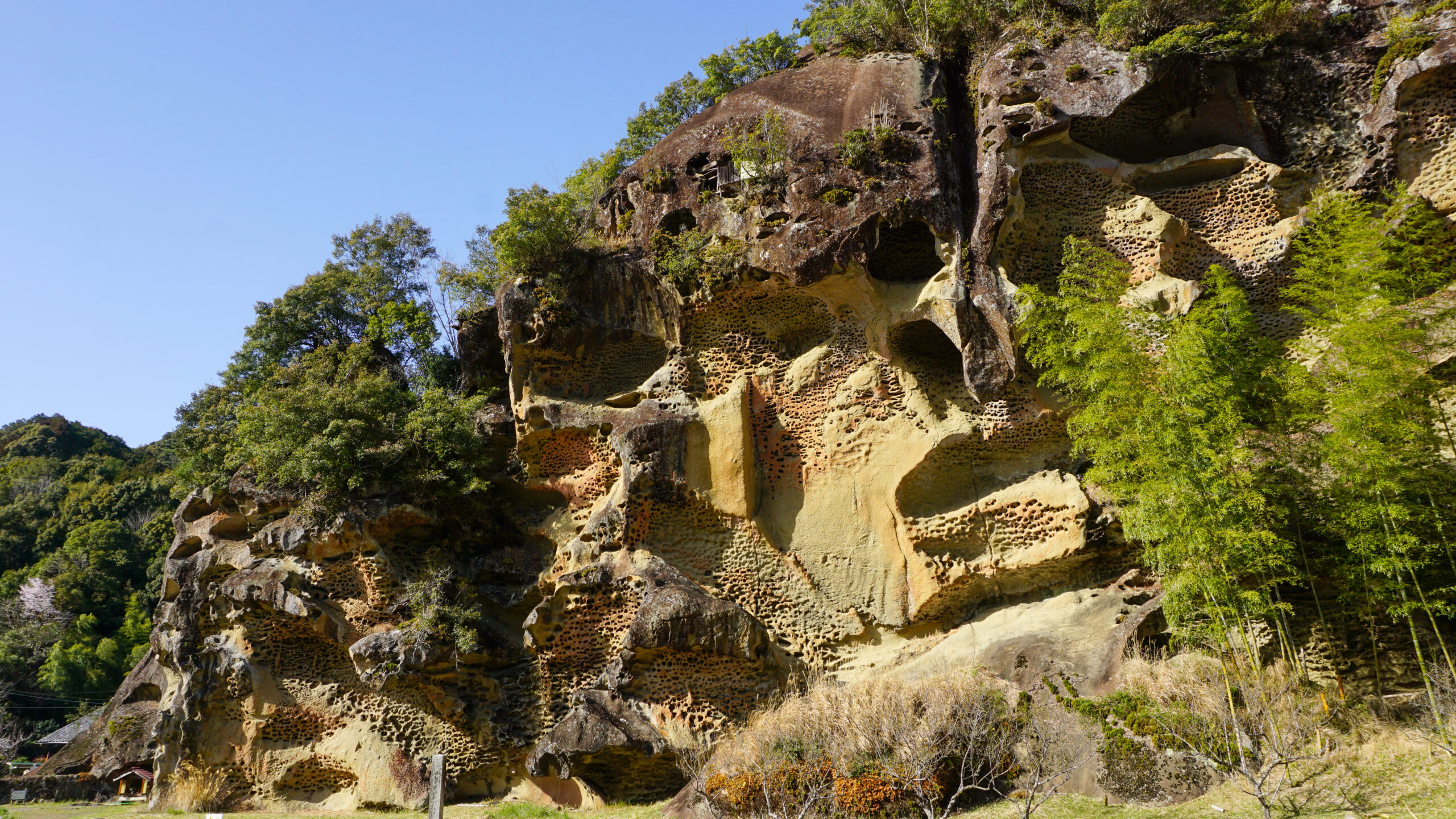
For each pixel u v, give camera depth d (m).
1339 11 19.53
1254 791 11.94
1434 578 13.45
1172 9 19.64
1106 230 18.56
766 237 19.03
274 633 20.48
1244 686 12.64
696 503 19.19
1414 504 13.05
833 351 19.27
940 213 18.34
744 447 19.17
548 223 20.42
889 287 18.89
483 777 19.11
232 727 20.33
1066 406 17.47
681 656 17.75
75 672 37.62
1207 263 18.34
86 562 42.78
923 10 21.22
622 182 21.55
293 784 19.94
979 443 18.14
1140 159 19.58
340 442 20.08
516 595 20.20
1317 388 13.87
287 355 26.31
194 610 21.19
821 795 13.70
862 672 17.81
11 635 38.31
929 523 18.12
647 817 15.85
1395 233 16.11
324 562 20.27
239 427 22.09
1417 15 18.39
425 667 18.73
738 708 17.55
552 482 20.81
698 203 20.19
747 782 14.33
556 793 18.20
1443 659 13.16
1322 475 14.34
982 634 17.19
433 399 21.52
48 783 24.83
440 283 24.39
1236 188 18.58
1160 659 14.67
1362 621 13.94
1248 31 19.42
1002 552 17.69
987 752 13.73
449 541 20.83
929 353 19.08
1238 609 13.57
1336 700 13.26
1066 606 16.89
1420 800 10.95
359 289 26.52
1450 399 15.09
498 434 21.59
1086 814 12.53
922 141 19.03
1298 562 14.11
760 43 26.77
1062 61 19.27
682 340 19.91
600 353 20.84
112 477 51.22
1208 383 13.63
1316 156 18.77
